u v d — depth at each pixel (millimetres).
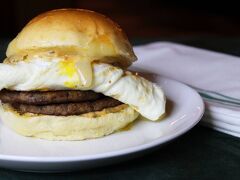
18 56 243
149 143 203
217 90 298
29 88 228
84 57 233
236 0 1157
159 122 254
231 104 269
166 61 369
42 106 232
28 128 232
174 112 264
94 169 210
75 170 204
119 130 247
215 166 213
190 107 265
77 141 234
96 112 237
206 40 498
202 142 241
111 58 248
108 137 239
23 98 228
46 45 237
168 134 218
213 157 223
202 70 342
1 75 226
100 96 242
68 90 230
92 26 245
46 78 225
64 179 203
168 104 274
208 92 289
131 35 948
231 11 1171
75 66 227
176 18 1134
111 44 246
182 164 215
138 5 1250
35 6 921
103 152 199
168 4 1280
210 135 251
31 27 247
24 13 920
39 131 232
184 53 387
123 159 202
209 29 1042
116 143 231
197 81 322
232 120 246
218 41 491
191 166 213
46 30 240
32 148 223
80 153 217
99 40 242
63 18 243
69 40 236
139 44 492
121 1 1270
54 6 934
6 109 243
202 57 372
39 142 231
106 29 249
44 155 205
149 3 1277
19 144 227
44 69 226
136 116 251
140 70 348
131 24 1049
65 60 229
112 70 238
